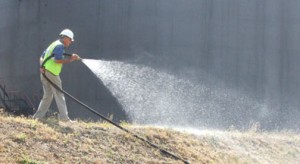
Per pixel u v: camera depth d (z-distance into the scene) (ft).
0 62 87.92
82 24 79.66
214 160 38.52
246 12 79.87
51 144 31.14
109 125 38.78
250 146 45.39
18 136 30.45
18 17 85.20
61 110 37.60
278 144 48.57
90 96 76.95
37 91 81.97
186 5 78.74
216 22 79.00
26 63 83.92
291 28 81.30
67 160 29.91
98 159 31.24
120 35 78.54
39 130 32.32
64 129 34.12
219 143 42.75
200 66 78.23
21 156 28.60
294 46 81.25
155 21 78.33
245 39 79.66
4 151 28.66
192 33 78.64
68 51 79.36
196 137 41.65
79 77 78.33
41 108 37.96
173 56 78.02
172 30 78.43
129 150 33.96
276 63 80.48
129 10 78.69
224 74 78.54
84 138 33.42
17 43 85.25
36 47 82.79
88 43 79.15
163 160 34.22
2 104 83.87
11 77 85.71
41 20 82.53
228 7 79.36
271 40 80.53
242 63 79.20
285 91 80.48
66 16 80.69
